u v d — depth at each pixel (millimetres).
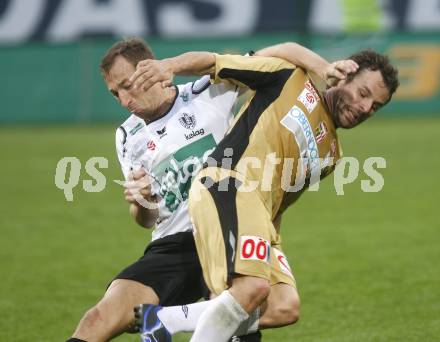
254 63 15289
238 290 13758
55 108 66000
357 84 15078
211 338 13703
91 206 36688
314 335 19359
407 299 22219
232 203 14344
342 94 15188
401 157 47219
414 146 50875
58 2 69125
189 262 15562
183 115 15617
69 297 23062
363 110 15180
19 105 65938
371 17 67312
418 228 31297
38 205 36812
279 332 19641
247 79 15266
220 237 14133
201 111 15727
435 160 46031
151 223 15680
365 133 57094
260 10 68938
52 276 25406
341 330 19672
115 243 29906
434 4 67875
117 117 66125
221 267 14031
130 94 15234
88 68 65688
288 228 32000
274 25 68062
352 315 20906
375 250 28125
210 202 14469
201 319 13828
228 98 15914
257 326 14742
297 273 25422
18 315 21266
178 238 15555
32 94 65875
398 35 66375
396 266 25938
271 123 14945
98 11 69062
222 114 15820
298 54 15578
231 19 69188
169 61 14719
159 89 15430
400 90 66375
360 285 23844
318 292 23219
